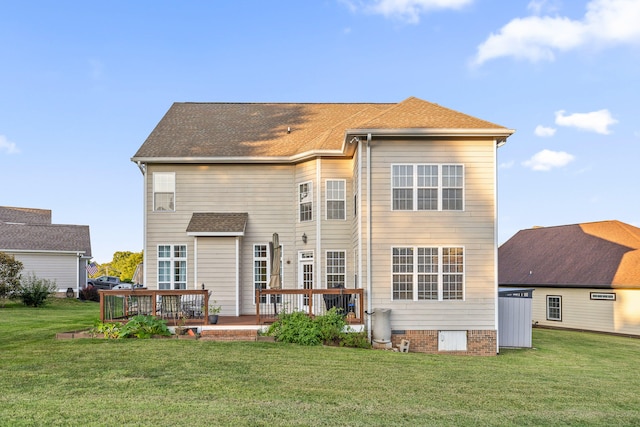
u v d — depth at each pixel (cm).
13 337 1358
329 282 1756
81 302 3344
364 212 1490
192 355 1107
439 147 1496
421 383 941
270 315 1753
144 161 1850
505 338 1728
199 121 2184
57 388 805
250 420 658
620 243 2605
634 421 748
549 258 2884
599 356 1569
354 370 1030
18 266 2819
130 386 828
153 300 1438
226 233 1761
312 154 1764
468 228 1484
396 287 1472
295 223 1872
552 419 739
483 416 736
